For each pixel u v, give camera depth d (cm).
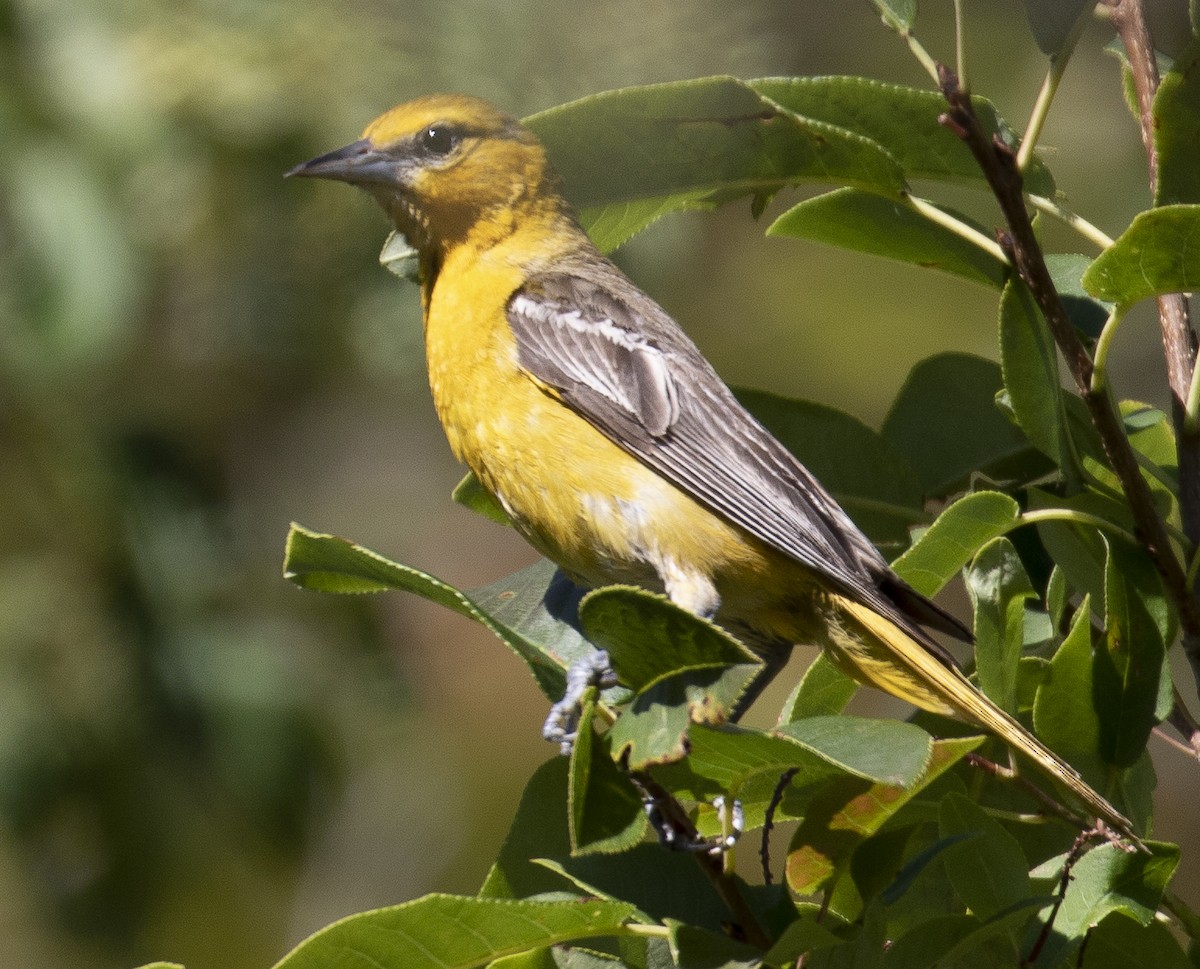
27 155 1247
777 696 1642
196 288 1336
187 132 1262
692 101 770
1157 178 753
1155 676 736
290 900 1491
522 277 930
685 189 811
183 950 1437
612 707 759
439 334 922
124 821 1241
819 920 668
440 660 1708
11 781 1204
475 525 1805
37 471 1252
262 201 1302
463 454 918
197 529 1263
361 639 1306
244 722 1237
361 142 970
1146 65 806
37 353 1236
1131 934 710
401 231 981
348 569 706
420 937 641
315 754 1265
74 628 1230
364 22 1233
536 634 841
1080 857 707
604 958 702
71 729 1220
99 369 1281
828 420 888
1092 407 697
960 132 674
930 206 776
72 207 1241
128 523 1240
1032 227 750
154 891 1270
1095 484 776
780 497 844
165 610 1238
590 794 618
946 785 744
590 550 884
